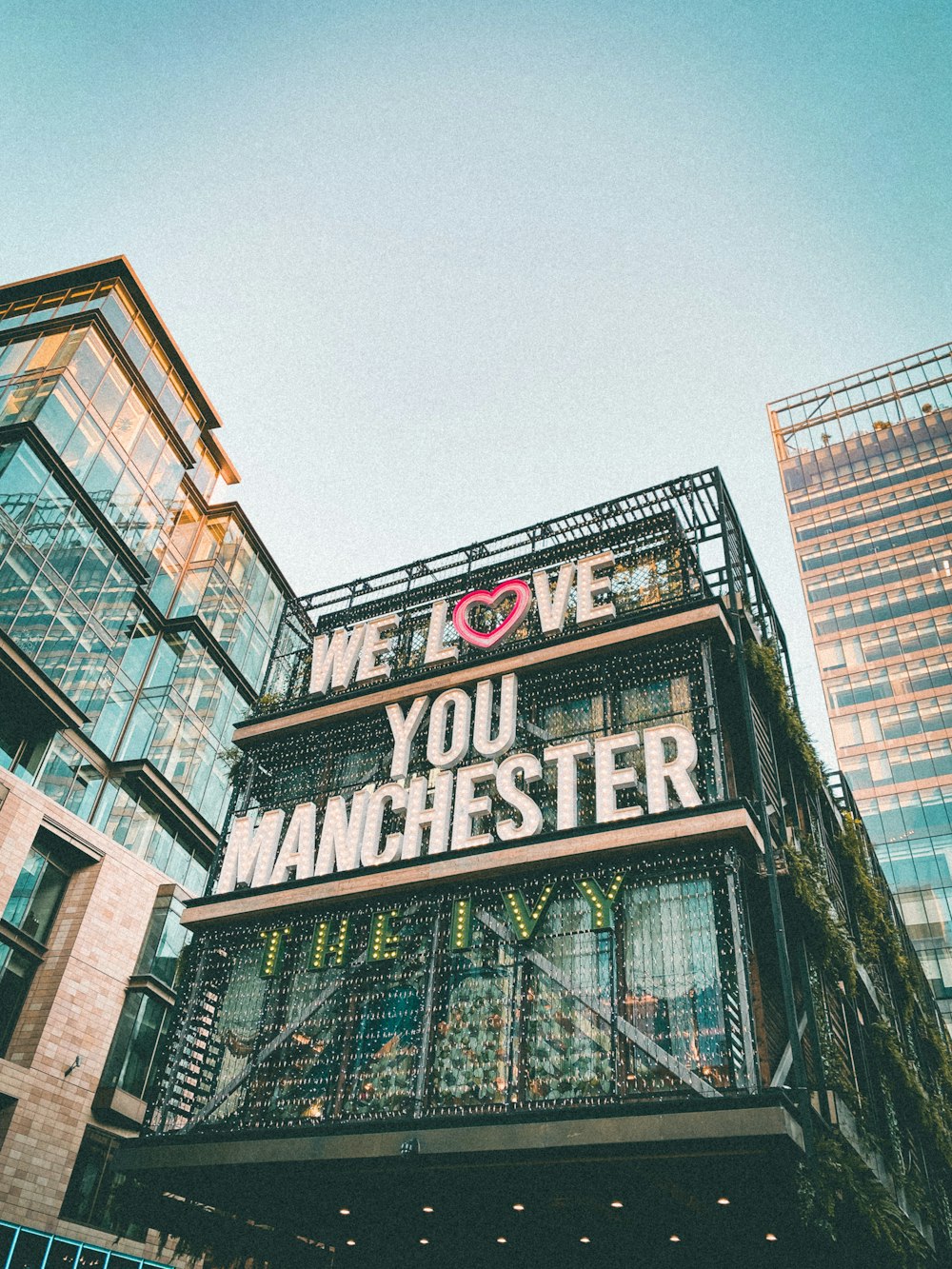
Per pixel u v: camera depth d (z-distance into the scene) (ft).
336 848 71.46
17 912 112.88
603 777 62.95
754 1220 50.55
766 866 56.34
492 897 63.21
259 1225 67.56
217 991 71.15
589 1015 55.42
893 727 287.28
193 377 191.83
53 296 178.19
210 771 164.55
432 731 73.87
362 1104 59.36
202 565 183.62
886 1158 71.72
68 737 132.77
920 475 340.80
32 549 134.51
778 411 403.95
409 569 91.15
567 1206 54.03
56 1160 102.17
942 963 236.84
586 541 81.61
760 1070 49.88
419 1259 64.44
